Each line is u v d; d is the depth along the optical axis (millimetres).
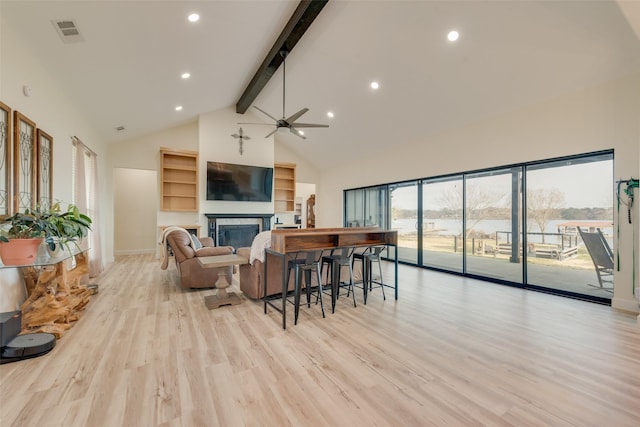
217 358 2221
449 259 5566
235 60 4574
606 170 3656
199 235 6758
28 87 2824
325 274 4234
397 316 3170
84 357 2207
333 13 3717
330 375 2002
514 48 3426
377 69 4500
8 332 2217
